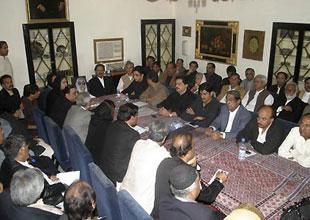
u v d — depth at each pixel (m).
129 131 2.60
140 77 4.96
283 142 2.65
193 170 1.67
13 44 5.28
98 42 6.13
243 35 5.63
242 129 3.02
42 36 5.50
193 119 3.61
